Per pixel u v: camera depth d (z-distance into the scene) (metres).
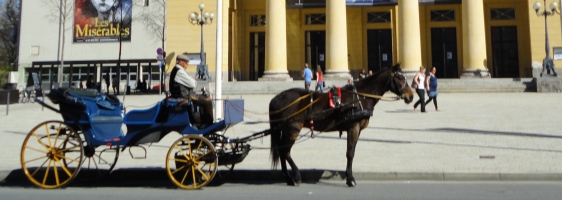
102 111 8.92
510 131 14.41
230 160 8.58
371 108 8.77
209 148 8.32
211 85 32.66
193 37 38.50
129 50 52.25
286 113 8.69
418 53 33.41
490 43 40.28
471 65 33.72
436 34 41.44
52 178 9.65
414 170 9.37
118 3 52.56
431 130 15.12
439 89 32.12
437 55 41.19
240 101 9.20
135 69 52.22
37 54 54.16
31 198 7.81
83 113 8.65
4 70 63.75
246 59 42.28
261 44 42.25
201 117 8.78
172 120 8.55
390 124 16.84
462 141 12.91
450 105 23.09
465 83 32.22
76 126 8.88
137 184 9.22
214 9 38.38
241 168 9.85
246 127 16.64
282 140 8.83
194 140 8.59
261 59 42.19
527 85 31.33
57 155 8.59
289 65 41.88
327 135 14.84
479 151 11.35
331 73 33.94
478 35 33.66
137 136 8.62
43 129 17.12
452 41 41.06
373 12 41.47
